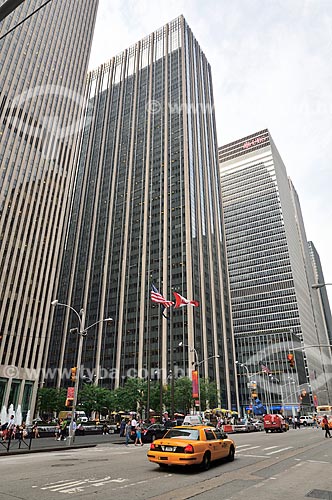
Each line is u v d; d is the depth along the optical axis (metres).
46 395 78.81
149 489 9.23
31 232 75.38
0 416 59.16
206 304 97.06
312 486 9.78
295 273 156.25
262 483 10.17
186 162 110.00
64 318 115.62
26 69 81.00
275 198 167.62
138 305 99.50
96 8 117.50
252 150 186.00
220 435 14.83
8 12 5.97
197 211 108.12
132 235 113.00
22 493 8.70
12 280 68.56
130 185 122.88
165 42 141.62
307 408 122.88
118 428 40.81
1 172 70.88
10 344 64.88
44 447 22.31
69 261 126.44
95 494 8.62
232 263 166.00
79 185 141.00
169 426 29.62
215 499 8.16
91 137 147.88
